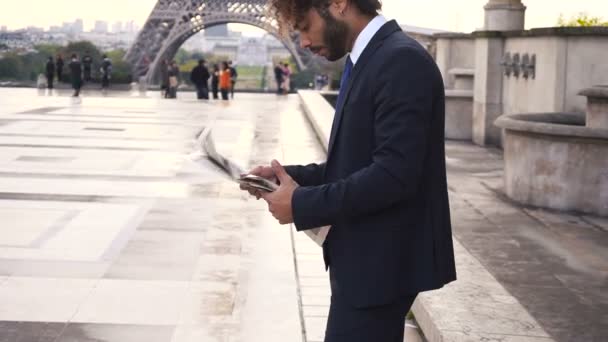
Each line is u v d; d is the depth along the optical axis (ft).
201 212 30.32
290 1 8.94
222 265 23.21
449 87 59.67
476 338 14.55
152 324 18.16
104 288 20.70
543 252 22.50
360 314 8.95
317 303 20.03
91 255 23.88
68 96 102.83
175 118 71.61
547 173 28.89
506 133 31.42
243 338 17.51
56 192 33.53
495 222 26.58
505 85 47.24
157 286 20.99
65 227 27.32
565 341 15.21
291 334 17.84
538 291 18.62
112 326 17.93
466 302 16.70
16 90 114.93
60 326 17.84
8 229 26.76
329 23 8.95
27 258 23.32
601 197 27.84
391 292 8.81
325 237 9.32
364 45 8.92
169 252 24.47
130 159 43.42
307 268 23.20
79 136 53.93
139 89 136.15
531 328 15.20
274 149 49.55
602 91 27.63
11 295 19.89
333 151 9.20
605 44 36.73
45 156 43.93
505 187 31.68
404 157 8.26
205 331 17.84
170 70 109.09
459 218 27.14
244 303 19.88
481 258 21.70
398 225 8.84
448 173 37.58
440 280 9.07
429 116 8.49
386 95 8.43
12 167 39.78
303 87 289.74
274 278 22.08
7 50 339.36
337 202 8.43
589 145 27.84
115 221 28.45
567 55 37.42
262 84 623.77
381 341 9.04
